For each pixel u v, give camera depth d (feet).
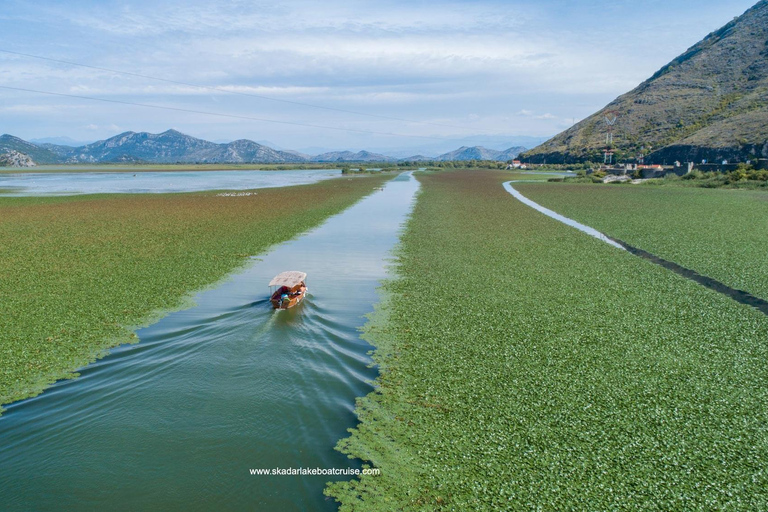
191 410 56.59
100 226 182.70
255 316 85.92
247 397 59.52
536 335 77.51
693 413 55.62
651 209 225.35
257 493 44.11
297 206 246.68
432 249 142.82
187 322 83.51
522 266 120.98
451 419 55.26
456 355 71.00
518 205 249.55
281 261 129.18
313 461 48.44
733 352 71.36
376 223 194.90
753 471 46.32
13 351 71.67
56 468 46.85
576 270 116.88
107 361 68.64
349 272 118.11
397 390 61.72
